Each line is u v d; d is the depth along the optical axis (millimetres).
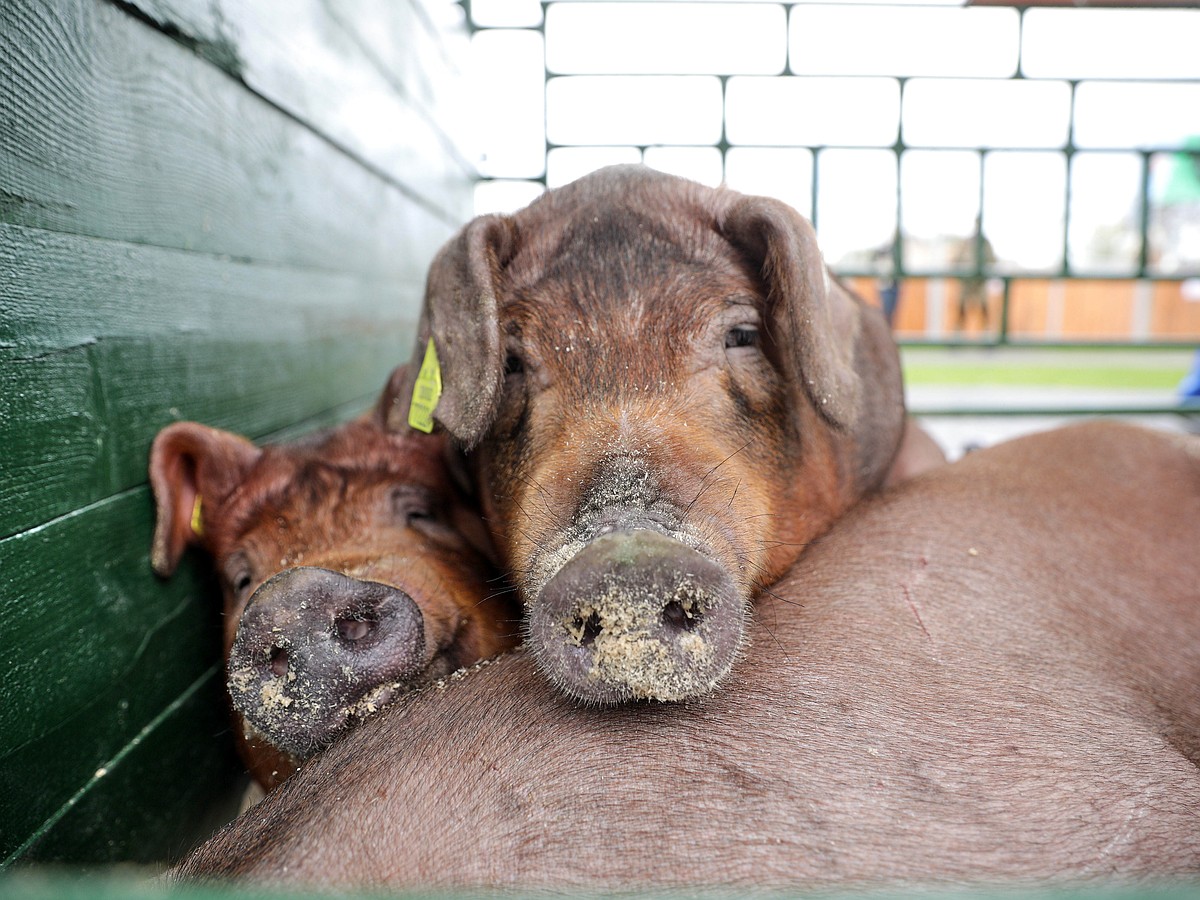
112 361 492
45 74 422
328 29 834
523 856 306
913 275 1670
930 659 389
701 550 371
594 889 293
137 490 525
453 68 1459
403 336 1152
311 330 805
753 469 485
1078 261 5457
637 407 457
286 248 741
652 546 332
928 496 526
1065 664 408
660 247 521
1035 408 1660
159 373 542
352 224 929
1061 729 364
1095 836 316
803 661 382
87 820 466
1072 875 300
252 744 536
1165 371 3594
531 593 394
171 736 562
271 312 712
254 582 562
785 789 320
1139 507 542
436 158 1334
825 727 348
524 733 352
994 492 531
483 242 505
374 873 311
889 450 667
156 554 545
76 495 460
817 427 567
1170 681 441
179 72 554
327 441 672
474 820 322
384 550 555
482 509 577
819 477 565
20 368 411
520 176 1684
